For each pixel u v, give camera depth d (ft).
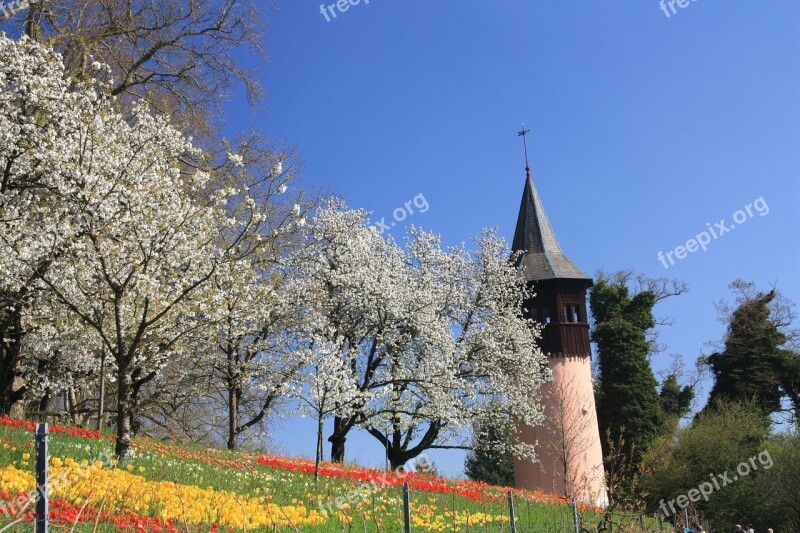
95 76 78.95
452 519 50.85
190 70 87.40
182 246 55.72
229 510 35.32
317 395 62.85
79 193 50.83
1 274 54.75
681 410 177.47
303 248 105.81
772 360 163.84
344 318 106.11
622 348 158.61
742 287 171.22
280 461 67.10
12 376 70.95
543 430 129.29
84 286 57.36
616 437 152.87
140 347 62.03
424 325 107.24
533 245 148.97
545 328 139.64
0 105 57.31
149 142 60.23
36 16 73.10
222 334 83.25
